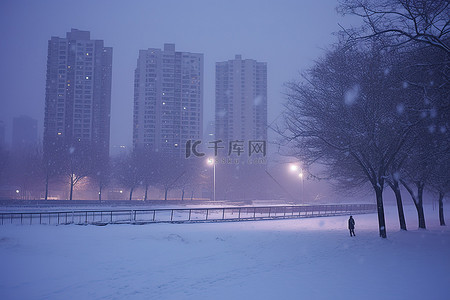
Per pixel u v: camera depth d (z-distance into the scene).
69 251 16.50
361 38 13.79
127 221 32.59
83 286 11.03
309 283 11.23
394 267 13.64
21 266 13.23
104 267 13.73
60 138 77.12
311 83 23.38
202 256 16.66
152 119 121.31
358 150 22.39
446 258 15.57
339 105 21.42
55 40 117.12
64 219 33.44
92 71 118.00
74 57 116.94
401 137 20.58
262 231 28.34
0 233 21.67
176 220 35.62
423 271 12.79
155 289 10.73
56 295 10.09
